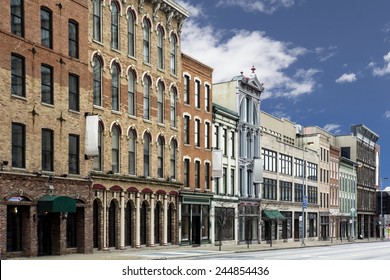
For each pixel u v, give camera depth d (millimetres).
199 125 50875
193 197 48562
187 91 49344
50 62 32812
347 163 97438
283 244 62812
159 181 43344
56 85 33188
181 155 47438
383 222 116188
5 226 28922
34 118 31328
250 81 61312
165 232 44219
